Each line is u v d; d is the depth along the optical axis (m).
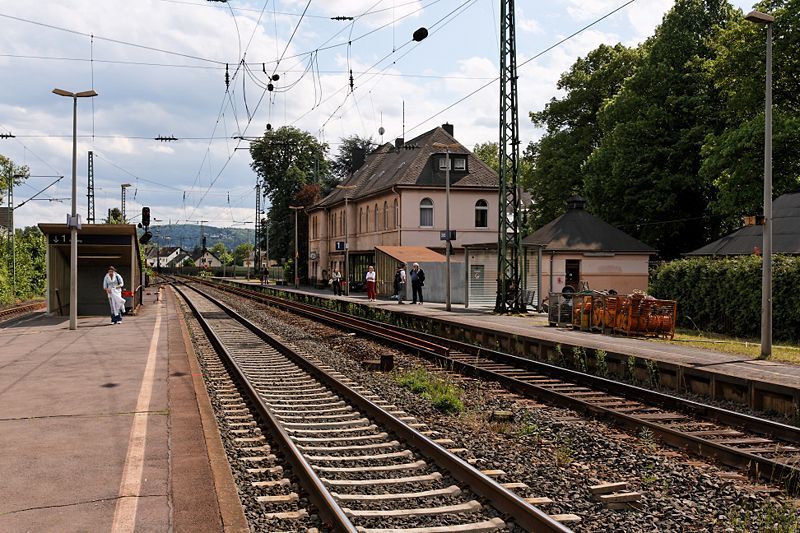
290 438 8.52
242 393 12.23
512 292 29.47
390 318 29.98
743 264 22.81
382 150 68.25
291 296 50.31
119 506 5.85
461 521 6.06
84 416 9.25
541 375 15.17
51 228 26.17
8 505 5.85
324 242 70.25
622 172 45.38
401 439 8.84
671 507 6.55
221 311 34.44
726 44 37.53
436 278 40.81
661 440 9.41
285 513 6.16
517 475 7.41
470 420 10.30
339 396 12.05
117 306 23.89
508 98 29.34
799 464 8.29
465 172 51.69
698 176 43.59
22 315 28.45
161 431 8.43
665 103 44.69
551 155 56.12
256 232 85.88
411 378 13.46
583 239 40.75
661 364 14.38
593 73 53.94
